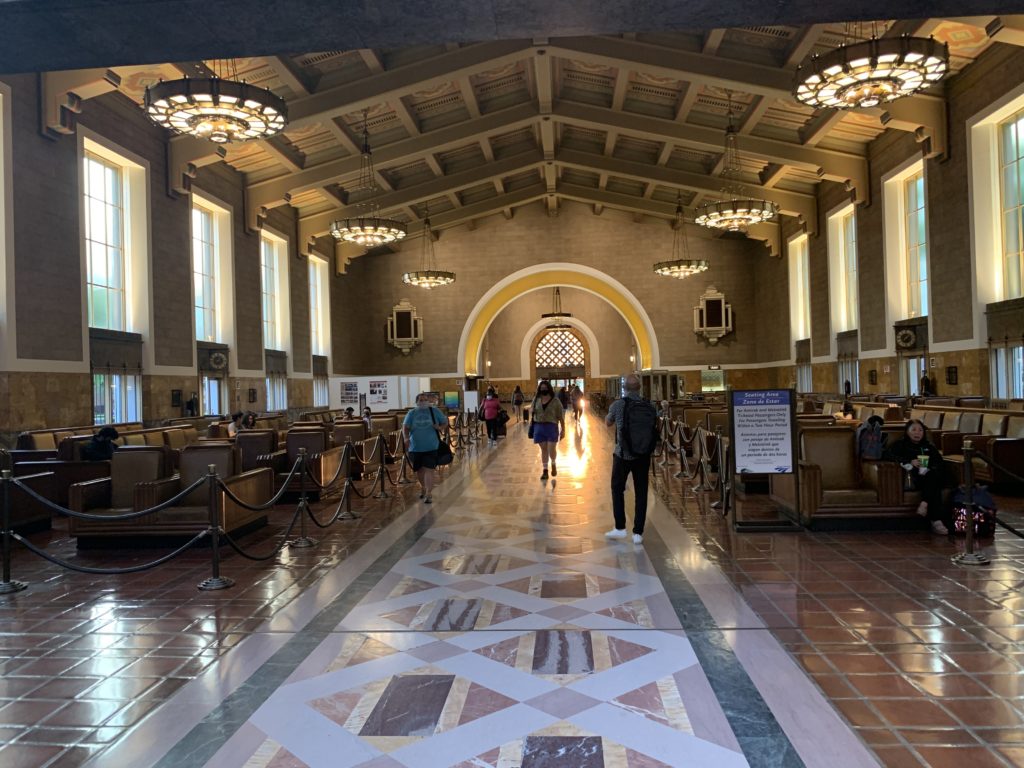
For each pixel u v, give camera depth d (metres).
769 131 18.05
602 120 18.03
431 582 5.28
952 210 14.66
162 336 14.85
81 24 3.63
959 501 6.34
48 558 5.13
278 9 3.49
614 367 39.53
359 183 21.61
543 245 29.22
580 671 3.55
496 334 40.78
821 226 22.23
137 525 6.50
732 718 3.01
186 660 3.82
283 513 8.41
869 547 6.01
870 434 7.03
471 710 3.14
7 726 3.09
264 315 21.00
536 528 7.24
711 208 17.55
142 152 14.28
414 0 3.41
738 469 6.80
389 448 11.81
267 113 10.25
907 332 16.28
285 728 3.01
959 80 14.21
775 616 4.30
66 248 11.88
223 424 12.53
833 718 2.98
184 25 3.64
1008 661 3.54
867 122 16.97
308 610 4.65
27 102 11.06
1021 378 12.95
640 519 6.46
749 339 28.70
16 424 10.65
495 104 18.38
